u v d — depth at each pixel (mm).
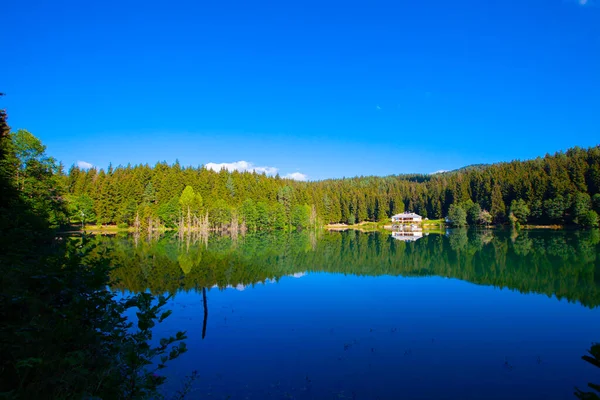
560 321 15219
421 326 14445
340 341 12695
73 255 5840
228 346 12125
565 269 28984
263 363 10750
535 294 20422
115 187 77812
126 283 22906
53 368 4004
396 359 11180
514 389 9383
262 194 104188
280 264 32969
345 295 20031
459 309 17031
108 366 4516
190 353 11461
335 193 126250
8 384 3873
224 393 8875
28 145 33312
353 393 9047
